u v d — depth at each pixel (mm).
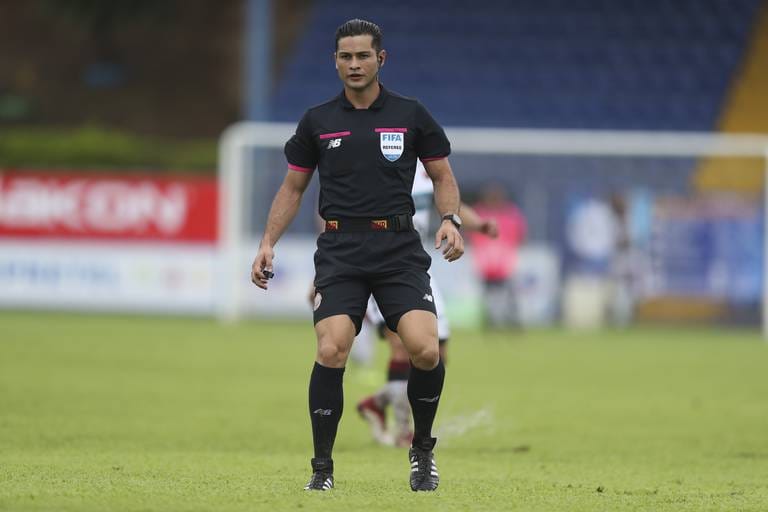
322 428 21016
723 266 76750
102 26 116375
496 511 19500
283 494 20609
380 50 20938
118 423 34312
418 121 20969
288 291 76438
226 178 75125
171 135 116312
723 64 102812
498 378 49719
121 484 21891
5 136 87625
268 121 99000
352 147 20672
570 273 77750
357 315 20781
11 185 75438
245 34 127000
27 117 115312
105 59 123125
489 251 73188
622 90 100625
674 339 71312
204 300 75438
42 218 75500
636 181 78688
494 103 99312
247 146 77250
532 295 77625
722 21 105938
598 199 78188
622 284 77062
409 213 20953
